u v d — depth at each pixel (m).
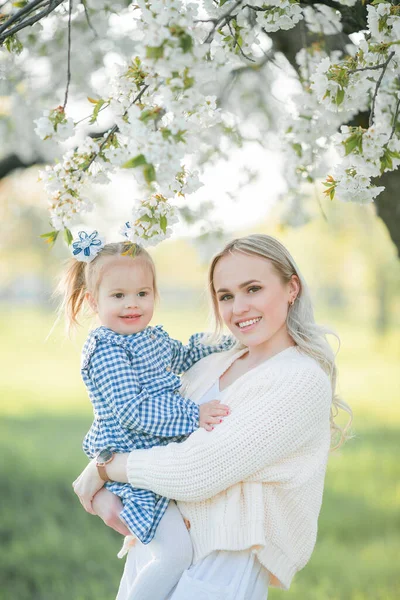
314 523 2.15
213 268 2.35
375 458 8.38
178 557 2.07
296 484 2.06
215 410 2.12
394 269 23.48
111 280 2.35
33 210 10.43
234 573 2.02
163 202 1.82
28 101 4.02
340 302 36.00
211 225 3.65
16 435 9.43
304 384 2.07
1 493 6.75
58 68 3.85
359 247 21.81
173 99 1.60
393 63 2.04
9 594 4.84
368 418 10.97
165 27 1.55
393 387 14.34
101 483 2.22
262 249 2.20
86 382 2.34
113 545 5.67
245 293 2.20
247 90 3.99
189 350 2.58
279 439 2.01
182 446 2.06
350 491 7.05
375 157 1.88
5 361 18.84
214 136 3.55
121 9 3.19
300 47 2.94
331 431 2.38
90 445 2.35
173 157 1.57
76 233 2.38
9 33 1.94
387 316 25.88
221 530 2.02
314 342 2.28
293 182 2.99
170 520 2.13
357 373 16.50
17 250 20.59
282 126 2.89
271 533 2.05
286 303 2.26
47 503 6.53
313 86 1.93
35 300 37.84
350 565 5.17
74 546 5.57
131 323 2.36
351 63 1.98
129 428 2.23
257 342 2.19
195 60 1.58
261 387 2.09
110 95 1.84
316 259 24.11
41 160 4.42
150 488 2.08
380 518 6.18
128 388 2.22
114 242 2.42
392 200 2.83
